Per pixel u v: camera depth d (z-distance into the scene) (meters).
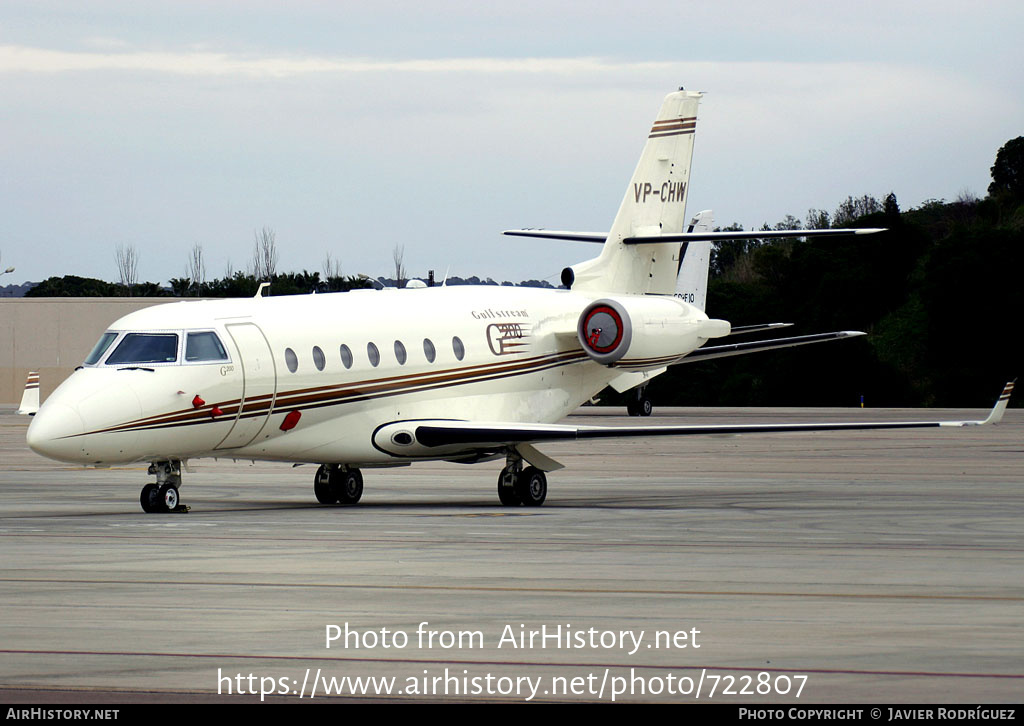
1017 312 193.88
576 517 46.72
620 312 61.53
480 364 59.00
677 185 70.50
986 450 93.00
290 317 52.12
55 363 171.75
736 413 142.75
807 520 45.38
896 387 193.12
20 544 37.81
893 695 19.77
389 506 52.84
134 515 48.00
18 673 21.22
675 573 31.70
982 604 27.30
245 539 39.19
